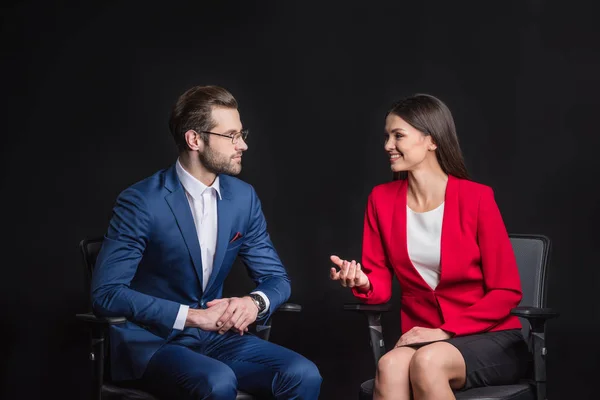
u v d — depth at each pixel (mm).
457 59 4492
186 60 4582
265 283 2719
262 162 4605
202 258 2656
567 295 4316
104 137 4516
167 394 2410
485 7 4465
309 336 4523
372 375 4418
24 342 4395
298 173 4598
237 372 2539
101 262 2506
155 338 2541
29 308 4422
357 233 4562
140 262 2621
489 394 2359
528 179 4406
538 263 2729
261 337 2699
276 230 4590
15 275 4438
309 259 4570
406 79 4539
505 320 2654
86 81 4520
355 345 4484
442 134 2723
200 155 2605
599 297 4285
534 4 4406
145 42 4555
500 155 4438
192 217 2600
